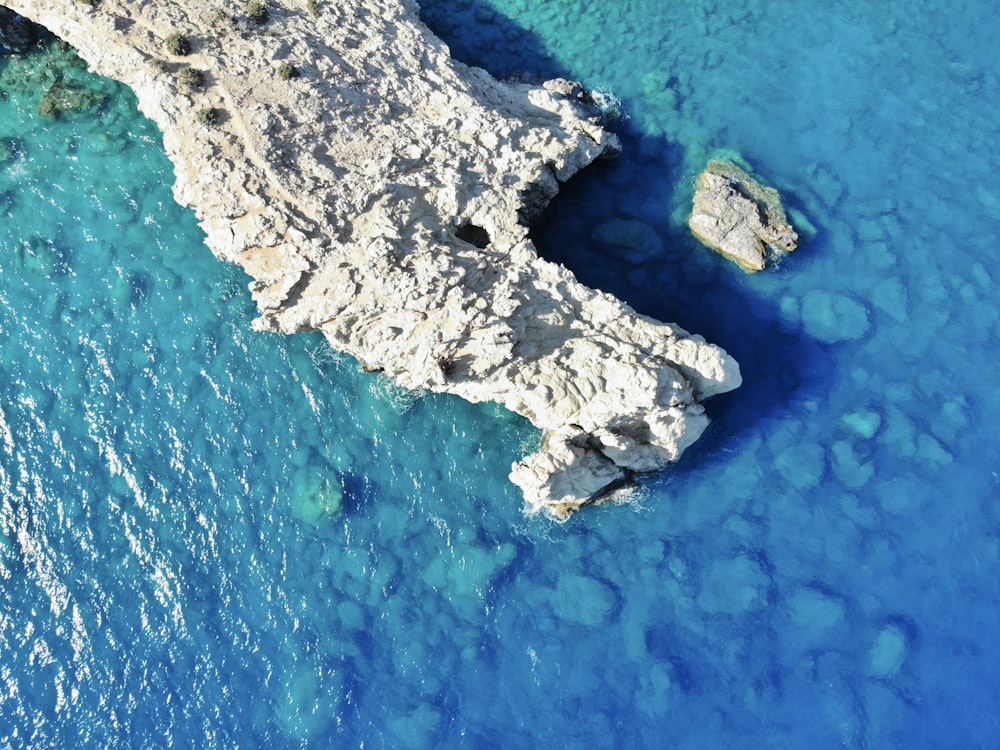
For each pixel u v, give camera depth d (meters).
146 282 32.66
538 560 28.92
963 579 27.95
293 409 30.88
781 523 28.97
